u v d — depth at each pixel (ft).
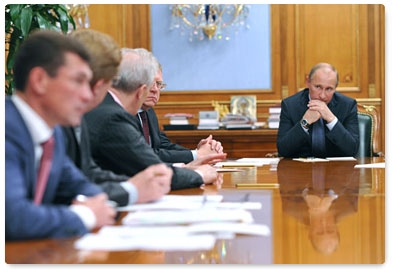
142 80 8.32
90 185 6.19
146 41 23.54
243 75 23.49
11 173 4.82
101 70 6.42
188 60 23.48
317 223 5.65
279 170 10.80
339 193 7.61
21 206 4.68
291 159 13.62
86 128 7.17
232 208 6.35
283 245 4.77
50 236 4.82
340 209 6.40
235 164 12.14
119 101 8.30
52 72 5.08
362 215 6.06
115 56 6.55
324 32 23.48
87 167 7.04
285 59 23.48
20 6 12.82
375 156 15.14
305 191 7.83
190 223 5.41
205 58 23.45
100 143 7.98
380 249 4.67
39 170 5.30
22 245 4.62
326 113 13.91
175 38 23.45
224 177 9.66
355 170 10.56
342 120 14.52
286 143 14.10
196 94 23.48
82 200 5.33
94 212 5.17
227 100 23.48
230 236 5.04
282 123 14.87
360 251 4.61
